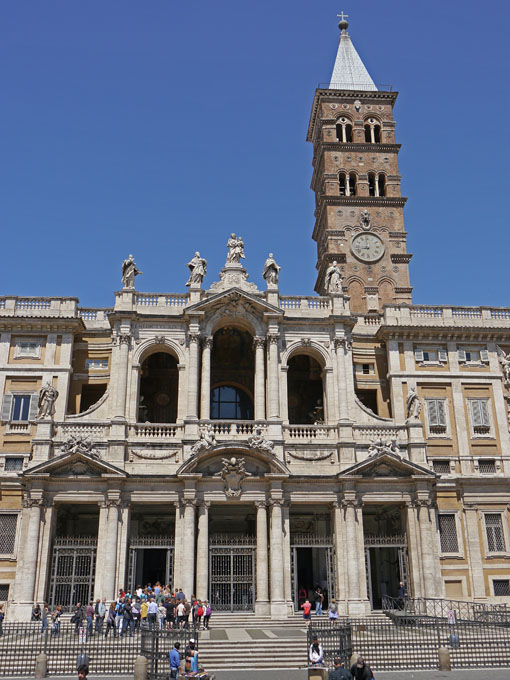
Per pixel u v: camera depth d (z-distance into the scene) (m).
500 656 31.16
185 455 46.69
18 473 45.69
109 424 47.75
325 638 33.56
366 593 45.03
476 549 48.91
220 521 52.34
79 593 44.19
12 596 45.00
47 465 44.78
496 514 50.19
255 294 52.16
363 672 21.22
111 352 52.16
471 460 51.31
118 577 43.81
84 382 51.62
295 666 31.95
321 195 70.25
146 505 47.94
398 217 68.62
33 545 43.69
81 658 28.02
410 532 46.66
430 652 31.88
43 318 50.75
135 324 50.78
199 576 44.03
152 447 47.25
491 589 48.22
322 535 50.78
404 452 48.94
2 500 47.31
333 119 72.50
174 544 45.44
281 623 41.38
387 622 41.59
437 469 51.00
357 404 50.66
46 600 43.53
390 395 52.81
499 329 53.94
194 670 25.39
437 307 55.09
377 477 47.16
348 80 75.81
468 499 50.09
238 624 41.28
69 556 44.81
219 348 56.47
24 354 50.88
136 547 44.97
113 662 29.84
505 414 52.84
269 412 48.66
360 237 67.44
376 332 54.59
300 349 51.75
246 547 45.56
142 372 55.31
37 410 49.47
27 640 35.06
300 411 57.00
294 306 53.09
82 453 45.38
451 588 47.94
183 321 51.06
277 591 44.00
